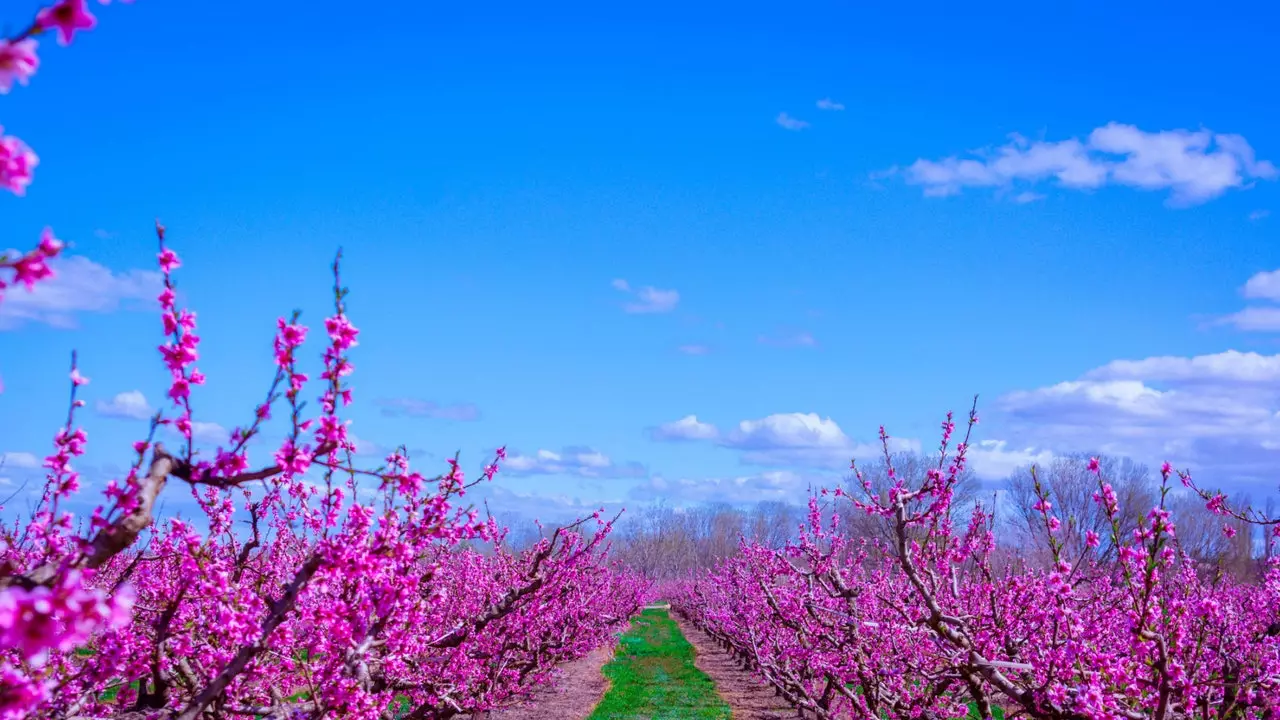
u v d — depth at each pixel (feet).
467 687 42.55
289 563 28.66
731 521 276.82
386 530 18.33
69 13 7.75
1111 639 29.50
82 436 14.51
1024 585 30.48
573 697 76.07
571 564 46.03
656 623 185.26
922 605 32.48
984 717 26.96
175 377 13.14
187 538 20.24
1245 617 40.24
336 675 21.07
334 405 14.71
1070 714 21.67
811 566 40.52
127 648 20.95
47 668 17.70
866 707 34.35
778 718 63.41
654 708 71.26
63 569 11.41
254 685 24.61
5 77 7.64
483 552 54.75
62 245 9.68
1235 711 26.00
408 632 24.47
